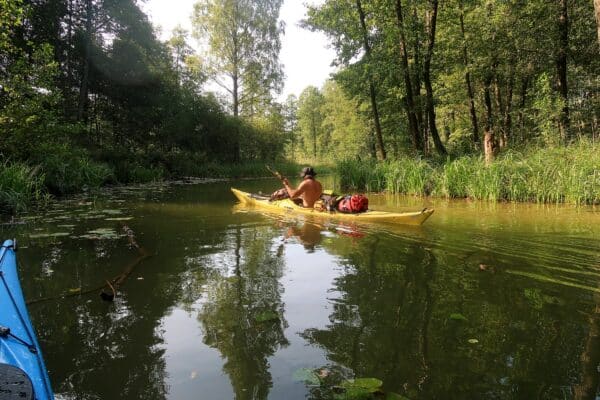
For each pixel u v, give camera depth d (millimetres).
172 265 4652
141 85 22828
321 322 3146
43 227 6875
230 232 6547
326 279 4145
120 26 21297
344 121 41188
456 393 2227
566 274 4211
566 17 15969
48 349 2783
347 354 2666
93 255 5074
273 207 9211
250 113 33000
